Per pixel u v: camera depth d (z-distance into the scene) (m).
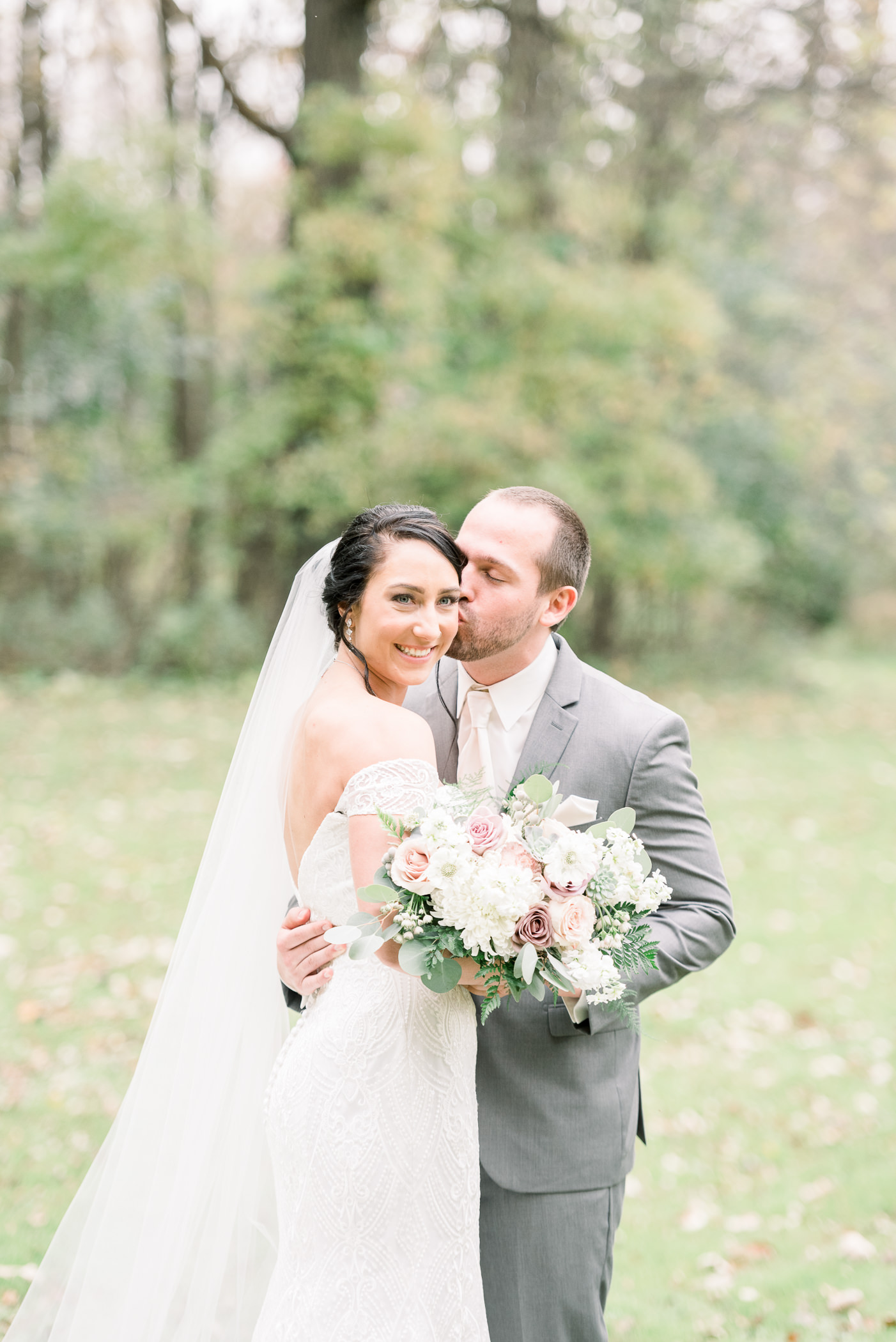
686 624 18.69
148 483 15.43
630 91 13.94
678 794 2.29
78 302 14.79
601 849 1.94
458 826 1.89
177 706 12.45
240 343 15.99
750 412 16.02
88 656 14.11
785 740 12.88
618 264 14.61
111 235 13.02
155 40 15.85
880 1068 5.01
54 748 10.27
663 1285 3.47
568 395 13.75
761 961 6.32
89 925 6.25
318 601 2.34
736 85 14.12
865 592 23.41
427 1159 2.03
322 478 13.26
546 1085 2.22
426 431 13.19
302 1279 2.02
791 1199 3.97
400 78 12.73
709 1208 3.93
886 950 6.52
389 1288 1.98
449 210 13.26
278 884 2.37
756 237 16.52
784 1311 3.30
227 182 18.30
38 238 13.52
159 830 8.05
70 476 15.04
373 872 1.95
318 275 13.15
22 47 14.60
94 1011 5.18
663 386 14.90
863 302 16.59
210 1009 2.36
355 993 2.08
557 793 2.15
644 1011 5.62
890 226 15.75
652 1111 4.62
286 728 2.33
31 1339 2.44
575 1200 2.21
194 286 14.61
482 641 2.27
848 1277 3.47
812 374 16.33
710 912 2.26
